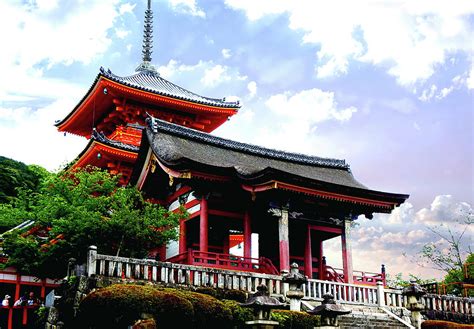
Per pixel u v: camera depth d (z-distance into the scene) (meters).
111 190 31.20
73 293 21.67
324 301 21.31
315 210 34.41
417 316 27.36
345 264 34.47
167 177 34.94
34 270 33.03
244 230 32.81
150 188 35.84
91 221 27.39
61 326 21.56
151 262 23.39
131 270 22.86
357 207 35.47
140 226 27.98
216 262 29.58
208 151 36.06
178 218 29.16
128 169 46.56
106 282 21.94
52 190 31.11
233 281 25.33
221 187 32.00
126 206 28.16
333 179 39.19
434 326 26.16
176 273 24.33
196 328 20.34
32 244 32.84
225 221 35.78
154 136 34.16
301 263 37.53
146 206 29.02
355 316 27.34
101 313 19.08
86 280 21.59
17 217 35.25
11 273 37.50
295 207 33.69
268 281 26.30
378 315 28.19
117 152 45.25
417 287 27.58
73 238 27.73
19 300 36.34
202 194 31.53
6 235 33.94
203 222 31.05
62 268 32.09
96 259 22.19
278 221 34.59
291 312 23.03
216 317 20.86
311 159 41.91
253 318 21.61
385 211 35.78
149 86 55.06
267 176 30.39
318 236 38.44
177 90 58.03
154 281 23.20
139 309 19.02
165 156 31.55
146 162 34.47
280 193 31.95
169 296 19.83
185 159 29.58
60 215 29.33
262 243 39.38
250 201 33.25
